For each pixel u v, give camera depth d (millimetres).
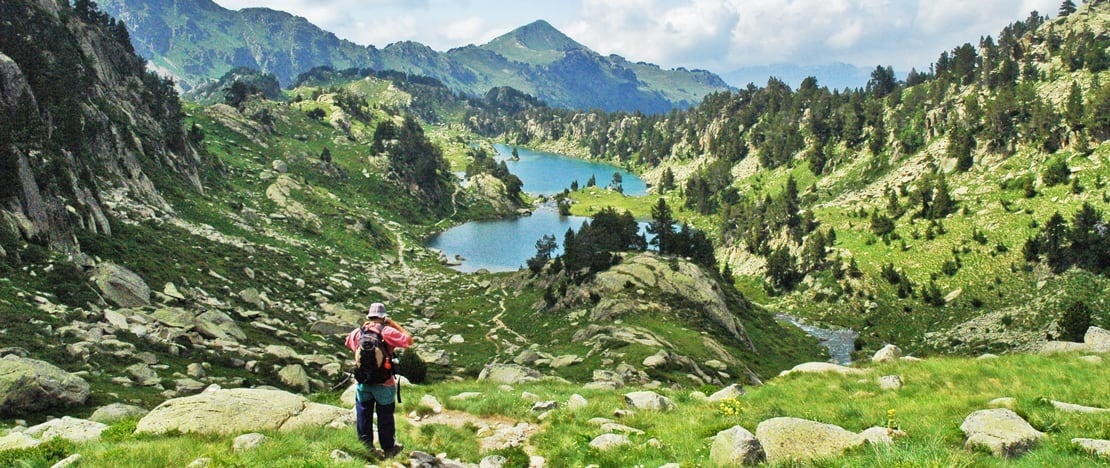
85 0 146250
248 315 61281
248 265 83750
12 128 58719
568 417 19609
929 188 170625
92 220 62938
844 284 147000
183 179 118375
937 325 126500
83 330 39188
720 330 91438
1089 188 144750
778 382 27719
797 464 12602
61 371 27859
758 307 131375
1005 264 135500
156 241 73250
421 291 114688
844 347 117188
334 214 150500
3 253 44750
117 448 12805
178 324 47250
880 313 135125
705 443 15383
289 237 119625
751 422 17766
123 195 85000
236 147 175375
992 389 21125
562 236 198625
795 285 157750
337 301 88562
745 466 12898
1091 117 159625
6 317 36375
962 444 13734
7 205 49812
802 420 14703
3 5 98562
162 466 12016
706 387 28328
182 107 188125
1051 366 23562
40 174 57438
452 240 186625
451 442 16422
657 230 163375
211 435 14836
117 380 33062
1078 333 85938
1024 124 177625
